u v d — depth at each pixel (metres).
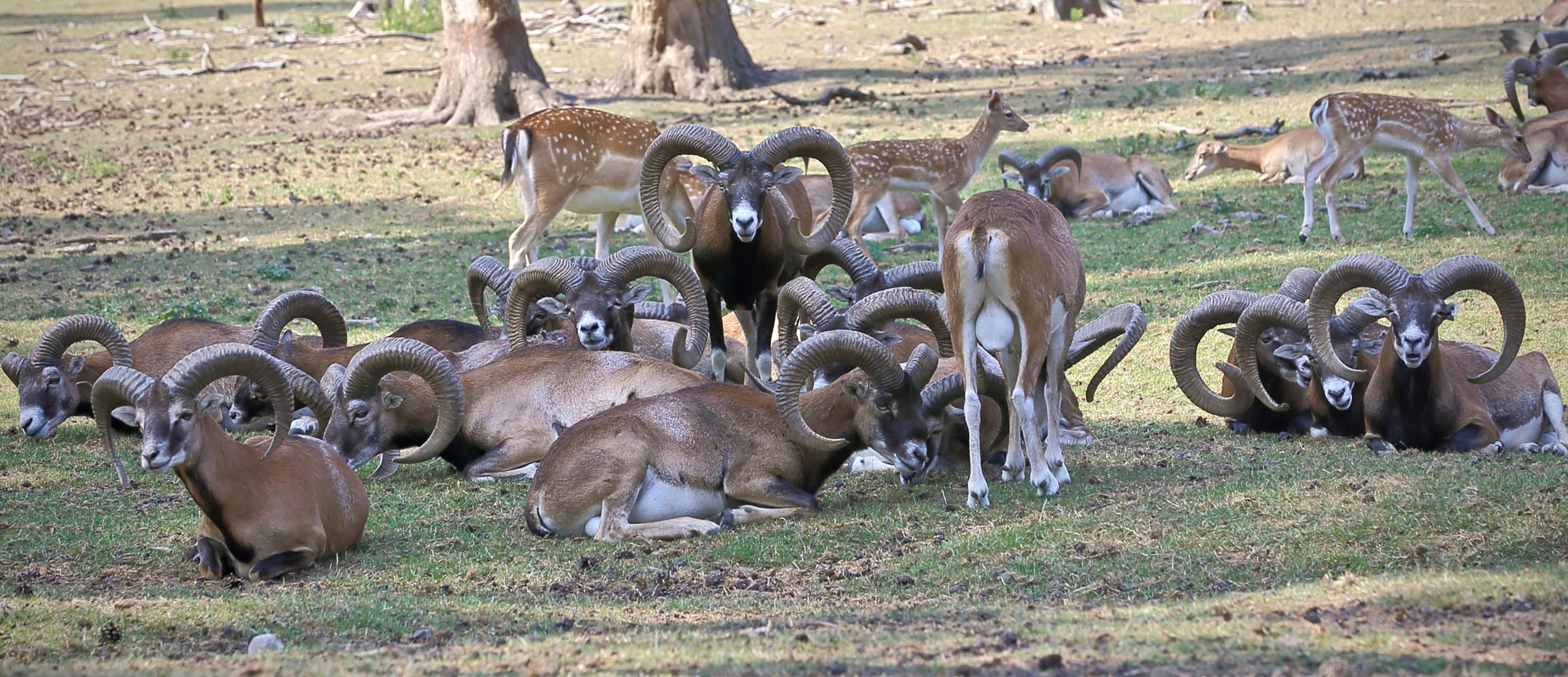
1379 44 45.09
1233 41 49.12
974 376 11.16
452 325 16.00
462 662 7.61
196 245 25.84
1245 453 13.34
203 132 38.53
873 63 48.31
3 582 10.04
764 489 11.44
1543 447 13.23
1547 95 30.09
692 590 9.69
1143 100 37.19
